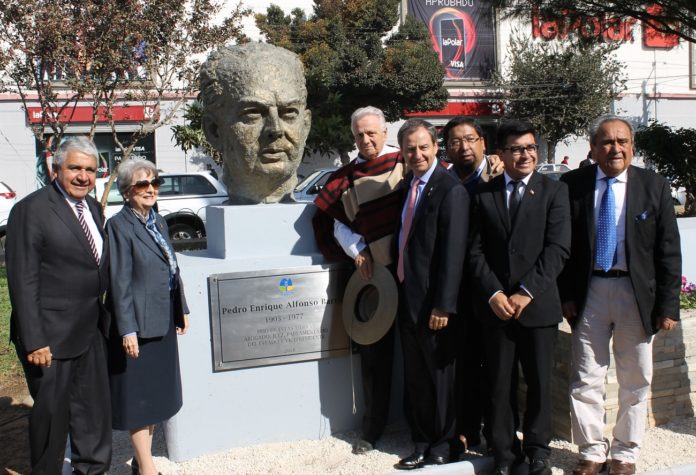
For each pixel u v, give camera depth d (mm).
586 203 3332
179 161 20656
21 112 19266
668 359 3938
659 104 27594
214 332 3695
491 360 3293
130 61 11086
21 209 3021
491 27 25250
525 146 3227
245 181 4141
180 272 3641
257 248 3902
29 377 3078
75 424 3229
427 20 24656
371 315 3799
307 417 3928
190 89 12461
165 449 3898
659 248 3254
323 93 18891
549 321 3184
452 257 3256
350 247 3715
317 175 13016
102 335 3268
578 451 3598
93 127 11328
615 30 11695
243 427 3807
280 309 3811
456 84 24969
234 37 12328
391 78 20719
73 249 3088
